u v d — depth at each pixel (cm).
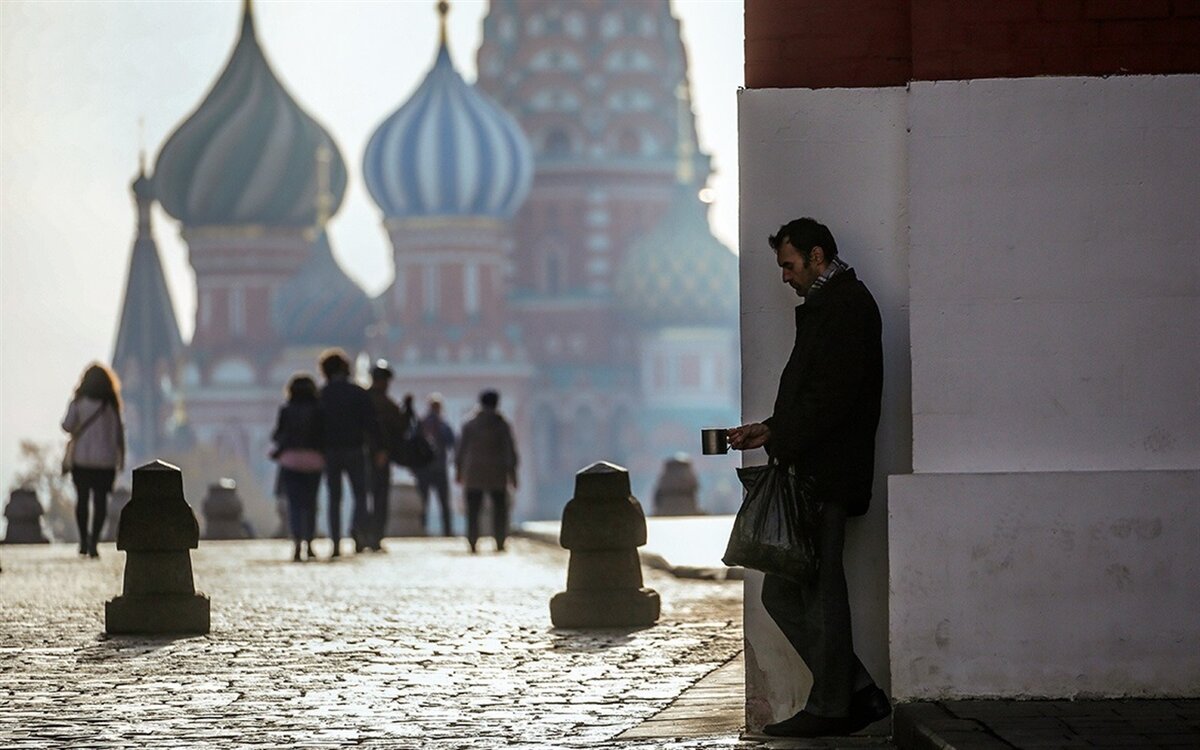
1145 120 1538
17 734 1588
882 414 1579
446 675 1992
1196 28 1541
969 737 1346
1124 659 1516
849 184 1577
